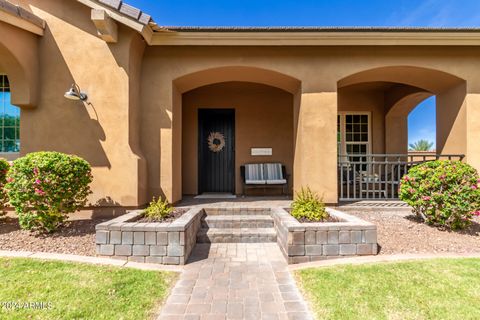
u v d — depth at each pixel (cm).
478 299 253
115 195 532
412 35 546
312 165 575
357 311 239
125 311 243
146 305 254
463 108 589
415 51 578
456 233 437
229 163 834
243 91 816
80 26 536
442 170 447
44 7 539
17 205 421
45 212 423
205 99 813
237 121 816
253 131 815
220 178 834
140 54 574
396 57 579
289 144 813
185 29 539
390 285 279
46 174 418
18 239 411
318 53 580
